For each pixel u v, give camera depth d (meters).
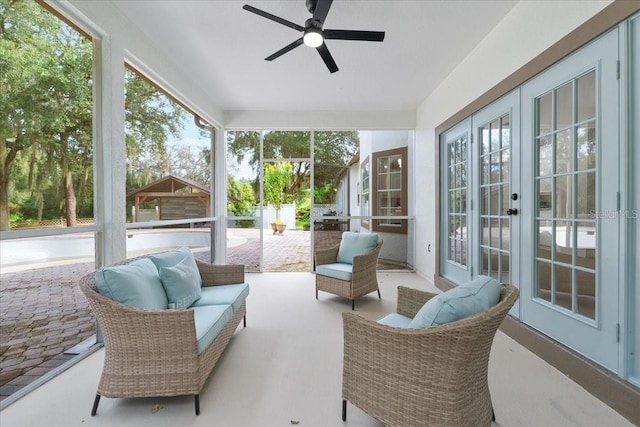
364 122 5.12
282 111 5.07
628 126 1.68
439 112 4.13
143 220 3.09
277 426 1.54
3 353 1.87
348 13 2.56
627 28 1.67
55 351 2.14
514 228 2.65
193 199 4.25
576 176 2.05
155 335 1.62
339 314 3.14
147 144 3.17
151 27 2.77
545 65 2.21
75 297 2.26
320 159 5.26
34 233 1.93
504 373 2.03
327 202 5.26
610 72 1.76
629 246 1.69
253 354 2.28
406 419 1.32
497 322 1.24
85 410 1.64
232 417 1.60
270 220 5.74
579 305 2.04
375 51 3.21
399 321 1.81
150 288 1.89
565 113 2.14
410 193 5.29
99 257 2.44
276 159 5.22
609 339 1.78
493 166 3.02
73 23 2.18
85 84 2.31
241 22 2.70
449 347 1.21
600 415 1.63
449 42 3.05
